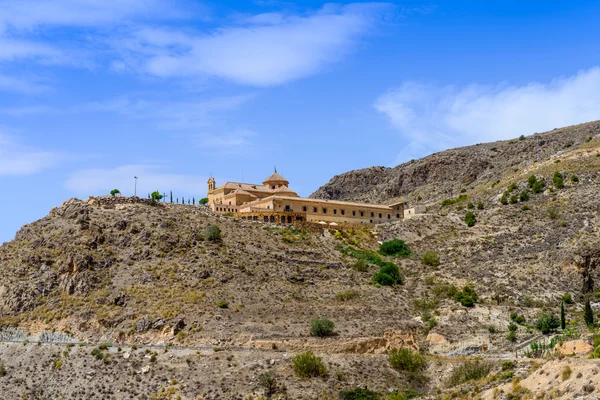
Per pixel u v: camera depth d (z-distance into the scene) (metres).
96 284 189.75
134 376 157.38
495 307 196.25
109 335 173.38
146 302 182.38
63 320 179.00
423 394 151.38
